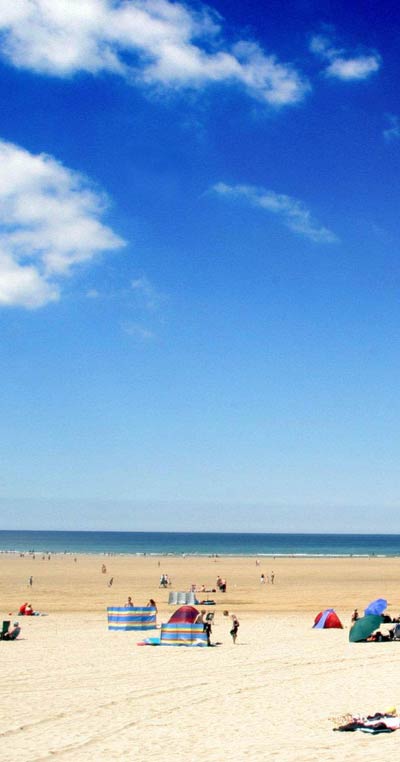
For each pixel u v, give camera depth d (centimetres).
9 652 2752
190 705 1773
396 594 5806
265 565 10369
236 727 1539
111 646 2953
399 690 1981
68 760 1275
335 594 5791
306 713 1683
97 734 1474
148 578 7619
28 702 1800
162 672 2277
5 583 6831
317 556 14800
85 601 5156
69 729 1519
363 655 2702
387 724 1517
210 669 2342
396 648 2914
